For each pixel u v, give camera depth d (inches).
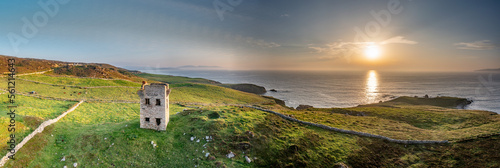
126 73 7003.0
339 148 1413.6
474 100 5787.4
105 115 1926.7
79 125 1508.4
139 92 1391.5
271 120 1717.5
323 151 1358.3
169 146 1256.2
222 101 3725.4
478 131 1772.9
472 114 2608.3
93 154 1130.7
